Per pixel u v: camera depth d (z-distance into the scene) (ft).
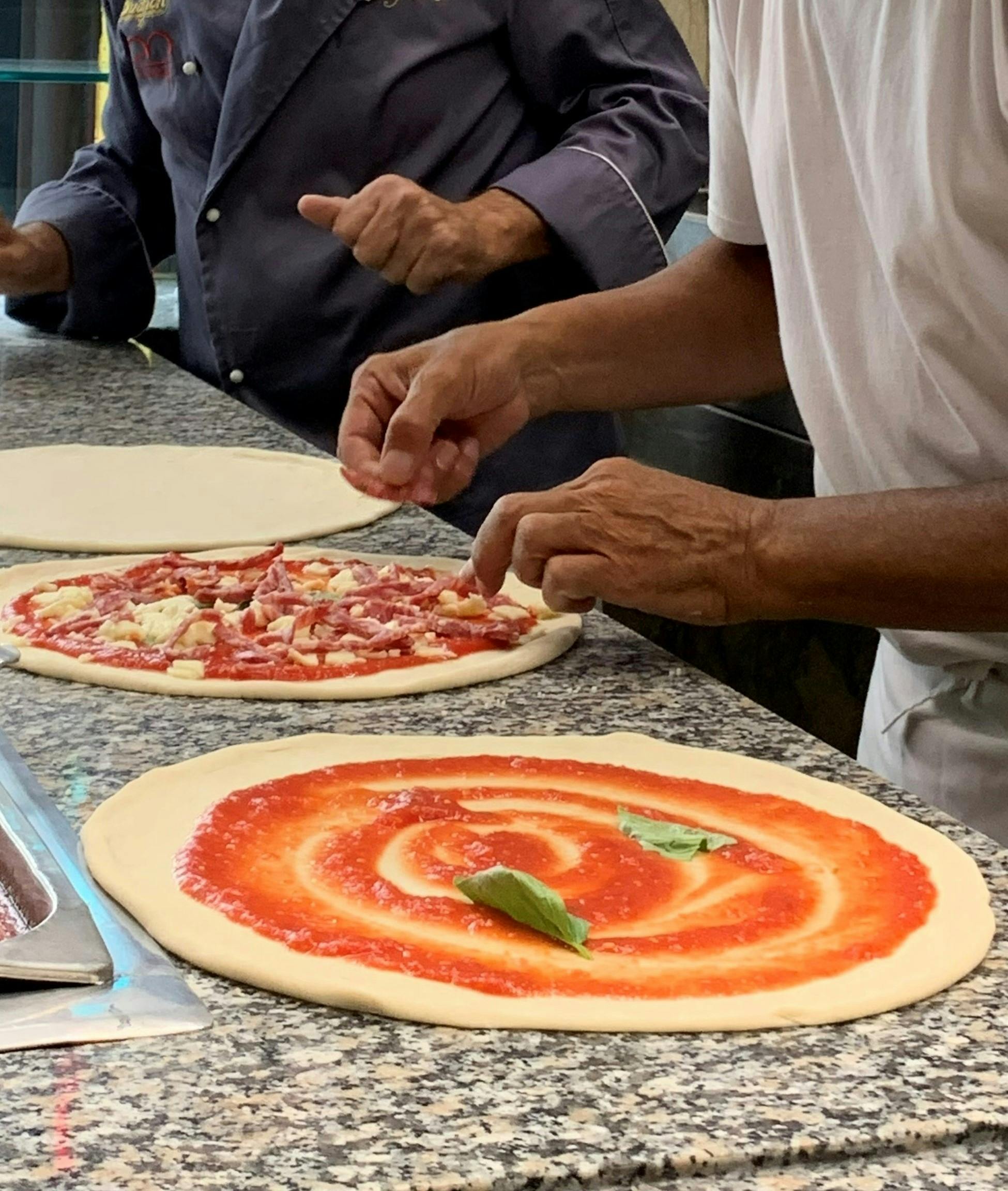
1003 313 3.97
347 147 7.07
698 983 2.58
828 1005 2.52
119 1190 2.04
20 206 8.78
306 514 5.59
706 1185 2.14
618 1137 2.19
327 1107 2.25
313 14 6.87
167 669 4.04
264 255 7.20
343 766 3.44
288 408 7.50
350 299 7.20
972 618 3.71
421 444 4.76
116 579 4.72
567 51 7.02
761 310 5.14
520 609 4.54
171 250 8.64
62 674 4.01
